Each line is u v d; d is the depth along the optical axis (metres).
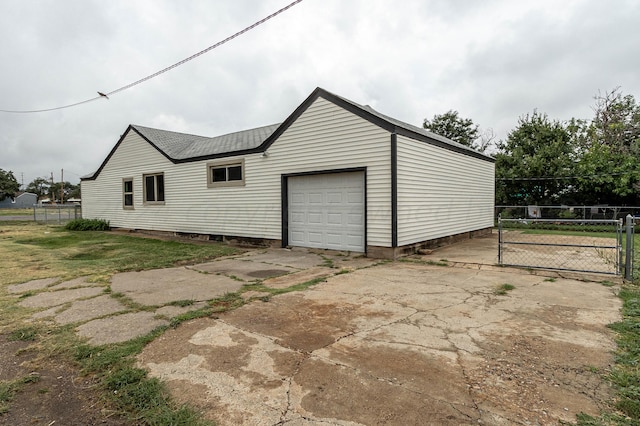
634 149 17.38
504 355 2.86
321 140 8.98
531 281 5.62
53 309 4.35
